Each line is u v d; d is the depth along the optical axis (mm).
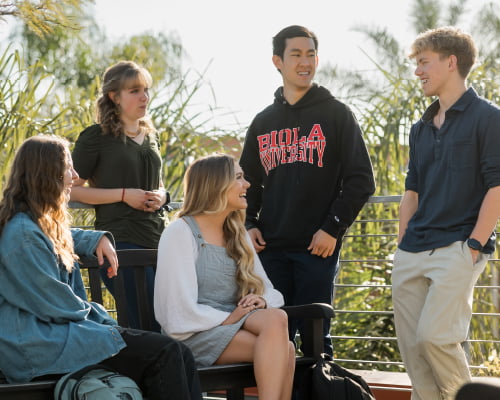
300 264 4141
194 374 3133
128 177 4180
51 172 3133
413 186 4008
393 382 4555
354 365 6367
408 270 3828
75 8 6383
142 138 4281
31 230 3025
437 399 3836
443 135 3756
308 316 3686
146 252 3885
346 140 4129
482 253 3695
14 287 3037
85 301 3229
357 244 6641
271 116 4316
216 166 3717
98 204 4172
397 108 6941
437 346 3652
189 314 3525
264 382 3348
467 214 3676
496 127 3615
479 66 6848
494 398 2100
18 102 6559
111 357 3111
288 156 4219
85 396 2867
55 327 3020
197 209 3727
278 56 4277
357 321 6523
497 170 3586
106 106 4172
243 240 3771
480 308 5984
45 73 6836
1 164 6152
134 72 4156
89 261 3697
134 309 4113
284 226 4188
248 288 3723
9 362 2982
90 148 4145
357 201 4074
